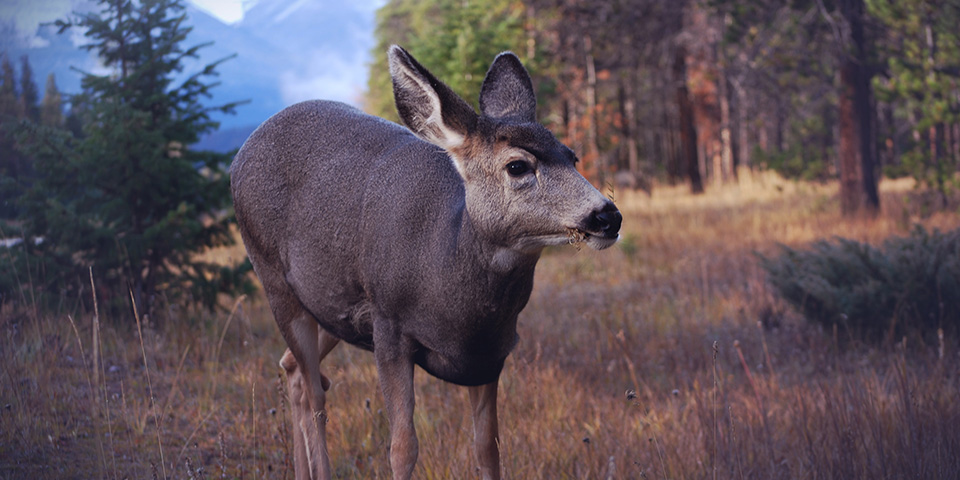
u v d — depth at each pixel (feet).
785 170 73.20
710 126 104.58
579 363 21.58
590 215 9.45
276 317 13.96
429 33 46.03
